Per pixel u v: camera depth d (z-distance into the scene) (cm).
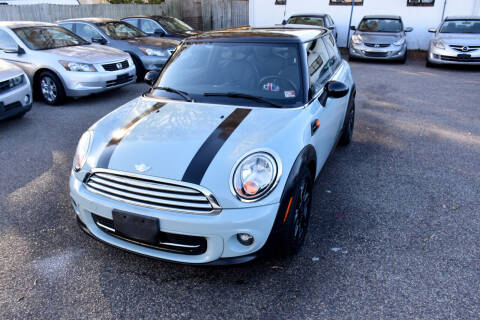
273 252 251
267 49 345
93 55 727
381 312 233
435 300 242
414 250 292
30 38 738
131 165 246
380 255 287
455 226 324
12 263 282
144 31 1100
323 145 340
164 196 235
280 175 242
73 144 520
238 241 238
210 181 232
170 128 278
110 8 1430
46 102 725
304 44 347
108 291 256
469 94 798
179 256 246
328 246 298
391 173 429
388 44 1196
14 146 513
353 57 1251
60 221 336
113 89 820
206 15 1711
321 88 352
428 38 1442
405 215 342
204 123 281
